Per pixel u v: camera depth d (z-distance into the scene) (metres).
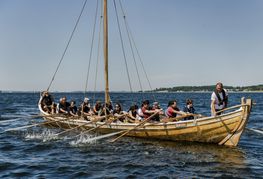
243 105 13.41
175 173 10.30
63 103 21.44
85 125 18.66
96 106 19.88
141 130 16.27
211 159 12.05
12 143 15.61
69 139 16.58
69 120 19.92
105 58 20.23
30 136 17.70
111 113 18.66
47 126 22.25
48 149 14.15
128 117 17.78
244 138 16.98
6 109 40.22
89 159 12.20
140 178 9.83
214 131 14.32
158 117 16.75
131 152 13.34
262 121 25.30
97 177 9.93
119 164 11.41
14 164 11.47
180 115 16.39
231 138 14.12
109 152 13.39
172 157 12.39
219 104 14.52
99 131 18.05
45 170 10.72
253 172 10.39
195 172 10.41
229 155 12.68
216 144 14.66
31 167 11.07
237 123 13.70
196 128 14.66
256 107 45.72
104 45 20.25
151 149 13.84
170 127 15.30
